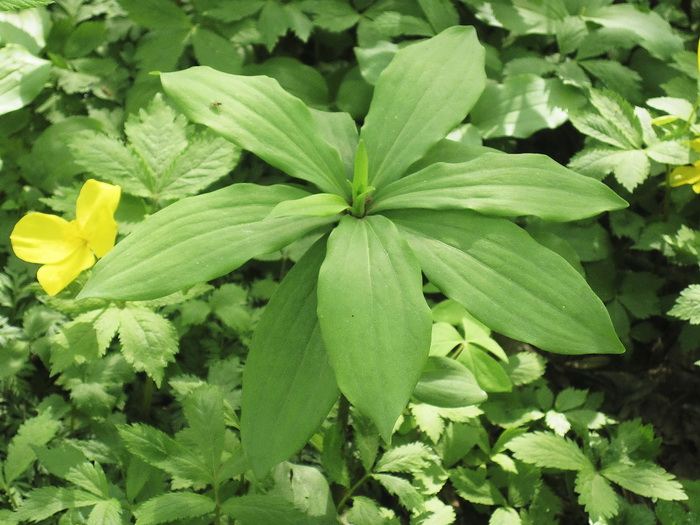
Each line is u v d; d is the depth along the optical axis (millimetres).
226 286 704
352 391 496
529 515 633
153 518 541
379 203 559
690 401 749
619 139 713
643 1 866
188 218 539
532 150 869
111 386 665
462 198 544
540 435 646
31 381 703
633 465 633
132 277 524
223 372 669
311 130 574
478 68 589
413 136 579
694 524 615
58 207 662
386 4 825
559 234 750
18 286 700
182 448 567
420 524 606
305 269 554
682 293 649
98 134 656
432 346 683
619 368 774
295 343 541
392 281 519
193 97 559
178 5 887
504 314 520
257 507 554
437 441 641
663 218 762
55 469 576
